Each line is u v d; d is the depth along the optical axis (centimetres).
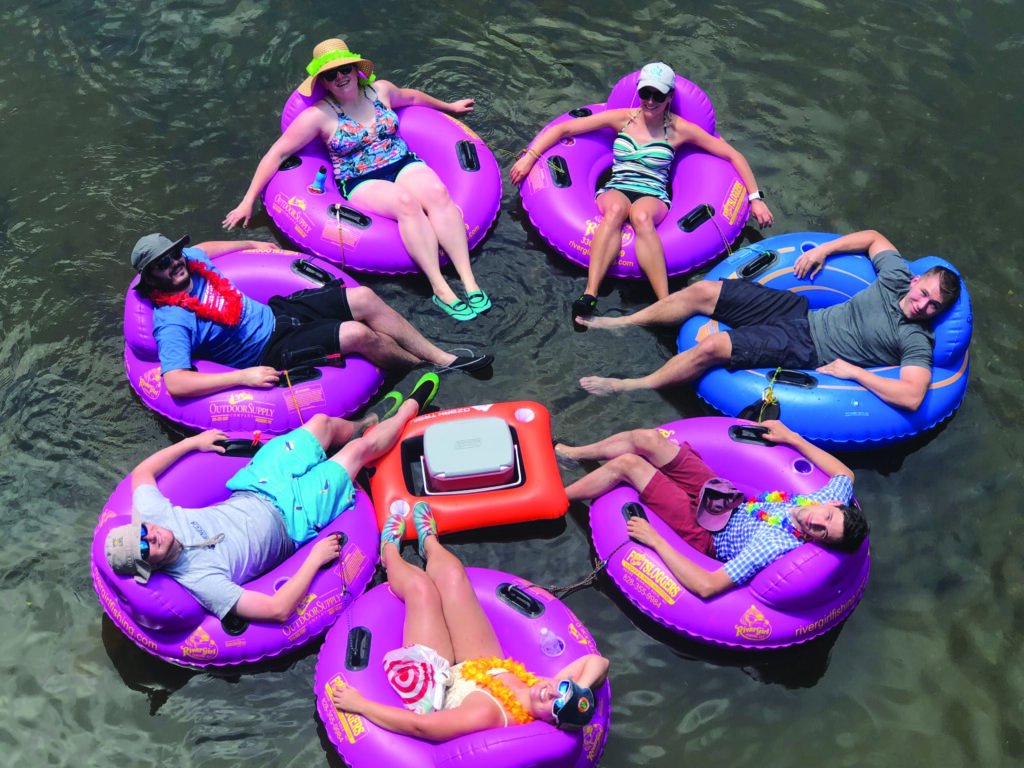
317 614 370
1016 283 534
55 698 365
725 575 373
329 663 349
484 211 530
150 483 383
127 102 622
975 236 558
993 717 366
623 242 509
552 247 532
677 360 460
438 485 410
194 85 634
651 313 489
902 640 390
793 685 375
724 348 450
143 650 379
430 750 322
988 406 475
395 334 466
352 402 450
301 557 380
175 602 354
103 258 530
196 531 367
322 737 354
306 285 481
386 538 382
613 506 405
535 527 420
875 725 363
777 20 691
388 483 410
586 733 333
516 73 644
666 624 383
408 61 649
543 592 375
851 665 382
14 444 447
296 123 518
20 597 395
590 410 462
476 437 414
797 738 359
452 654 347
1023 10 700
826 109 630
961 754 356
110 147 592
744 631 374
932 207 573
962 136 616
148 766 346
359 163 523
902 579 411
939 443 460
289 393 435
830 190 581
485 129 606
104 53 655
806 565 366
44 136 599
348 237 505
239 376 426
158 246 418
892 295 455
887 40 678
